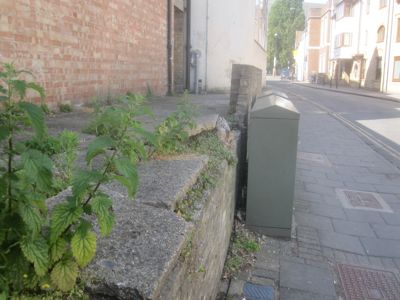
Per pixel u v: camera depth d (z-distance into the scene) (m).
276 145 5.45
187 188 3.30
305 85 56.09
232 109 7.74
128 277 1.99
